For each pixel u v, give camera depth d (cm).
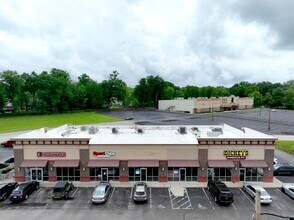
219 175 3294
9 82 11044
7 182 3269
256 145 3247
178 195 2858
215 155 3266
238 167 3262
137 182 3142
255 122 8856
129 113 12612
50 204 2628
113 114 12106
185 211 2462
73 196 2841
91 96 13875
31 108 12462
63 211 2464
